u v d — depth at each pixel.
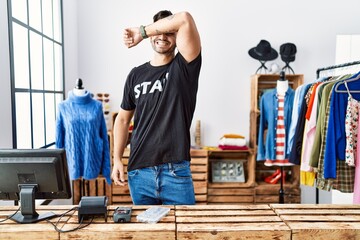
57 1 3.06
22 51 2.37
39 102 2.70
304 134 2.56
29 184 1.26
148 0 3.62
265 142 3.40
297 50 3.72
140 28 1.50
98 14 3.60
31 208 1.24
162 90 1.51
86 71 3.64
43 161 1.23
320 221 1.21
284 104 3.18
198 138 3.57
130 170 1.59
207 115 3.73
